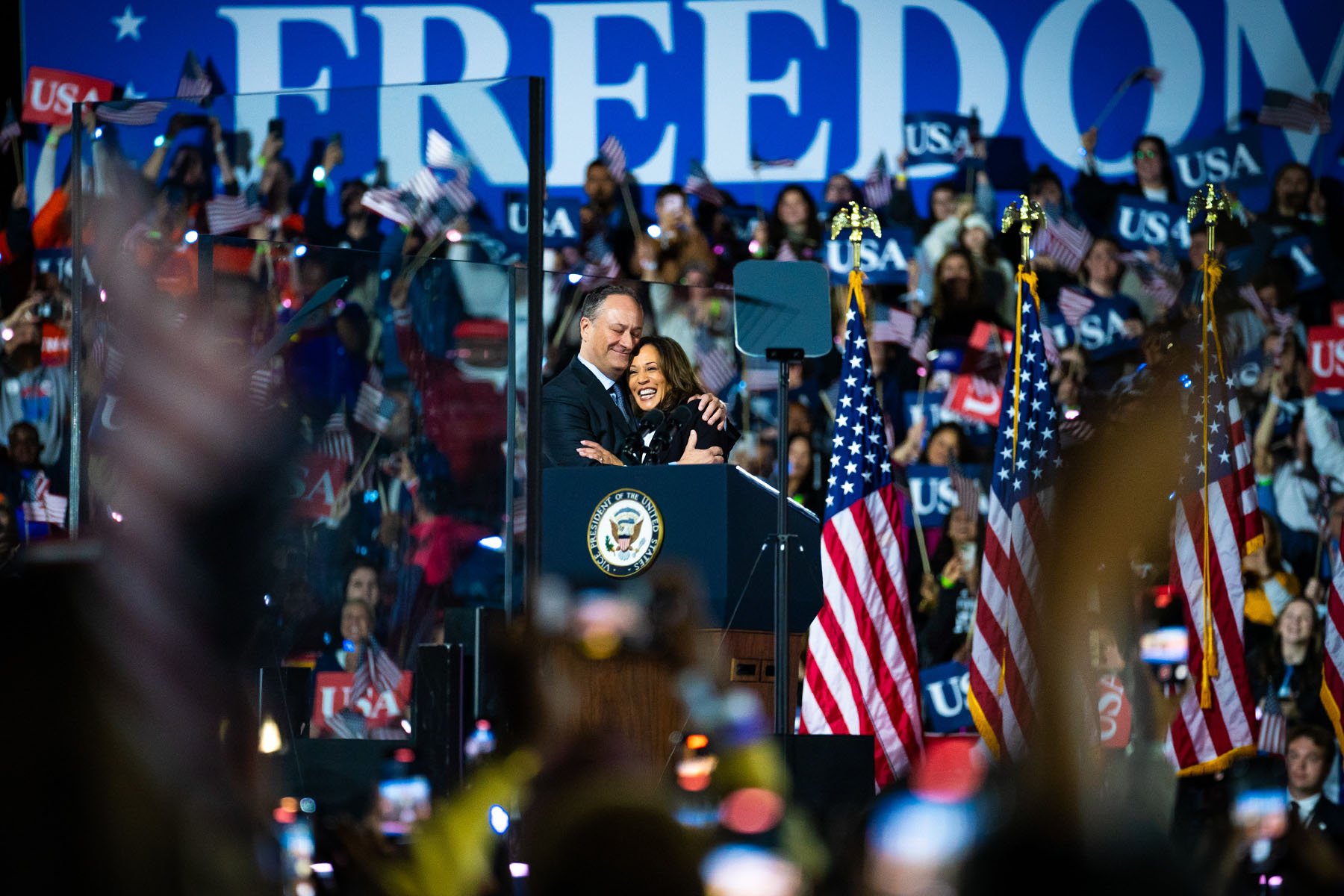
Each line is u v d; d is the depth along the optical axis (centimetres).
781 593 1841
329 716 2173
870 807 920
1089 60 3675
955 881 635
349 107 2019
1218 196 2489
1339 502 3434
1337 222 3588
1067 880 591
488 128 2050
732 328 3328
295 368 2186
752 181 3688
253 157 1959
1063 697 582
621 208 3672
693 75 3709
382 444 2297
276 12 3728
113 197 1848
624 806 888
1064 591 520
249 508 568
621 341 2220
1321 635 3303
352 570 2244
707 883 885
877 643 2306
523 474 2178
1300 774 2898
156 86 3728
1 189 3644
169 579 561
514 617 1612
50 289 3566
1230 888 959
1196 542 2330
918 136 3678
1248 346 3528
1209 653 2264
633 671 1489
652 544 1794
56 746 557
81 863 553
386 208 2069
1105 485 504
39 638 561
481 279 2384
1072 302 3588
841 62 3697
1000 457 2427
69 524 1667
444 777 1554
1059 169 3672
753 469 3303
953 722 3331
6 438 3441
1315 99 3619
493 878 1197
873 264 3644
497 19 3725
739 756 1416
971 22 3681
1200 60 3656
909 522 3462
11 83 3691
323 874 1295
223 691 576
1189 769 2227
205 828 575
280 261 2091
